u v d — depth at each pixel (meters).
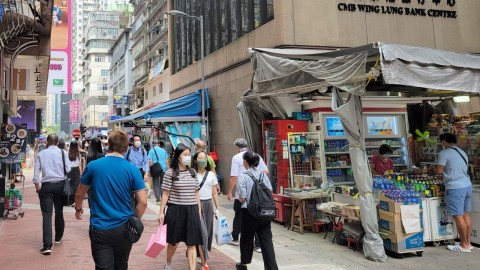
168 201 5.24
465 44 12.66
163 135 17.98
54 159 6.56
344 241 7.38
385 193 6.75
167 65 30.41
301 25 10.88
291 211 8.84
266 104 9.78
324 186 8.53
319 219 8.50
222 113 14.54
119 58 60.66
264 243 5.20
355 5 11.46
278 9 10.95
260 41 11.92
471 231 7.33
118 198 3.64
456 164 6.89
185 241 5.14
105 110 82.25
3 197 9.25
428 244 7.29
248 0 13.05
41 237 7.53
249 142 10.34
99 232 3.53
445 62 6.42
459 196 6.84
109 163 3.70
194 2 17.97
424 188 7.30
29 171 26.05
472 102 11.23
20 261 5.97
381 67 5.89
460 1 12.80
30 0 8.60
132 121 16.72
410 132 10.67
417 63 6.18
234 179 6.97
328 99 9.39
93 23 83.94
